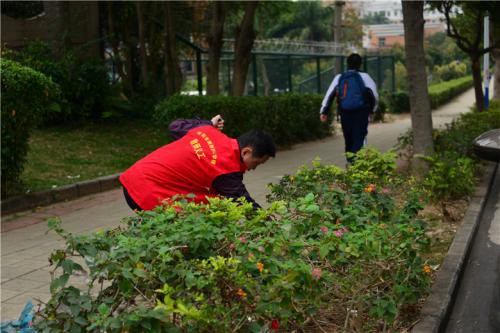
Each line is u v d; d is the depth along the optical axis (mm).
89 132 13508
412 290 4082
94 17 15422
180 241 3035
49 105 8805
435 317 4230
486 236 6812
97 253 2945
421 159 8656
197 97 13109
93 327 2703
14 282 5367
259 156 4004
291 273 3016
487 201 8398
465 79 49969
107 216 7902
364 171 5672
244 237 3232
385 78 33281
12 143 8141
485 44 19344
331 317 4059
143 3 16562
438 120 24234
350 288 3801
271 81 23891
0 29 14336
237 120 13203
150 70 17984
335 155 12859
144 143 12953
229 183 3994
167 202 3656
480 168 9805
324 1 53719
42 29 14719
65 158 11055
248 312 3068
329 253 3676
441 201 7570
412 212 4898
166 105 12969
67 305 2941
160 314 2666
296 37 48844
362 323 3959
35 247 6488
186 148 4078
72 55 13805
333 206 4426
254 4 14891
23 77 8016
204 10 19781
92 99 13969
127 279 2881
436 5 15195
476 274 5648
